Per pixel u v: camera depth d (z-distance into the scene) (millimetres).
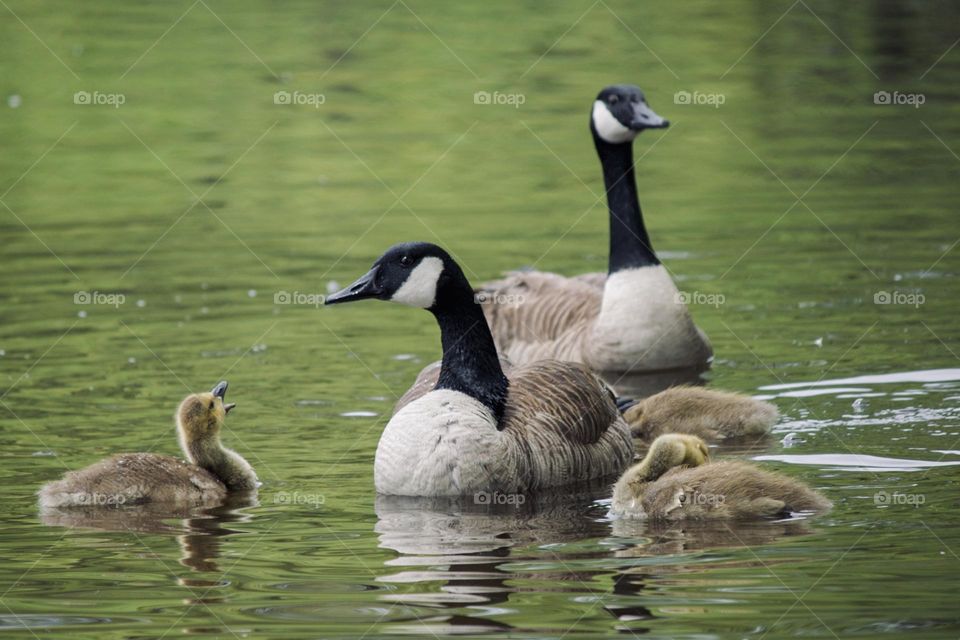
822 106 30234
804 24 38250
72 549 10695
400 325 18578
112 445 13516
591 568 9938
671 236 21828
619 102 17109
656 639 8516
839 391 14680
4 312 18781
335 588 9625
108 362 16609
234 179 27094
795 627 8680
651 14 40219
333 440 13836
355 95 33094
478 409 12523
